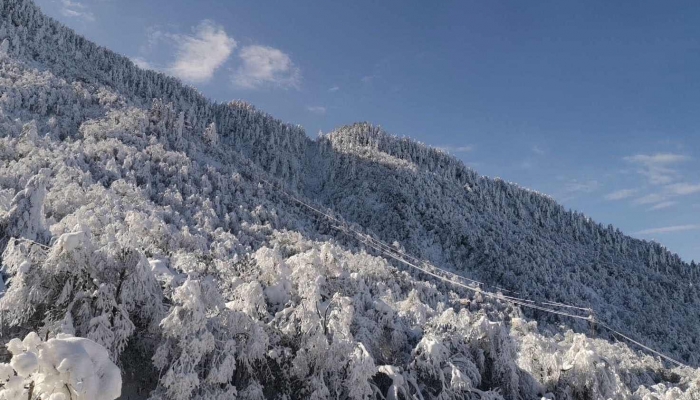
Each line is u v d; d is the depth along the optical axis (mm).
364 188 195375
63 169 56156
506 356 22312
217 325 15938
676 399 24812
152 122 122875
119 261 14711
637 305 151750
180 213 74438
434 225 168875
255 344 16422
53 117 95625
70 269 13469
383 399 19141
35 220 20594
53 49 163500
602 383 22844
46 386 6988
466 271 151250
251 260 22453
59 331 12320
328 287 22297
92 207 40875
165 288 16891
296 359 17594
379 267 66500
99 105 122938
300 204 129500
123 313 13875
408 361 21062
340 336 18562
